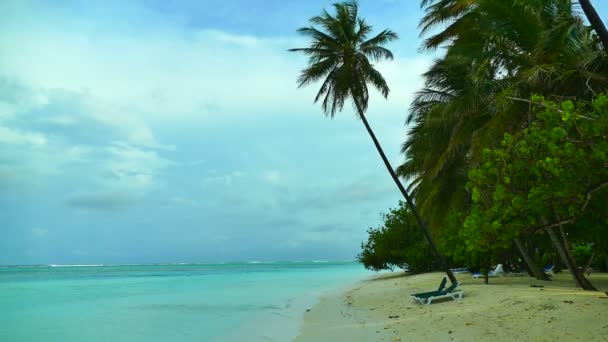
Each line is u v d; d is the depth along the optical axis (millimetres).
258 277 64688
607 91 8422
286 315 19031
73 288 40844
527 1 13258
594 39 14383
